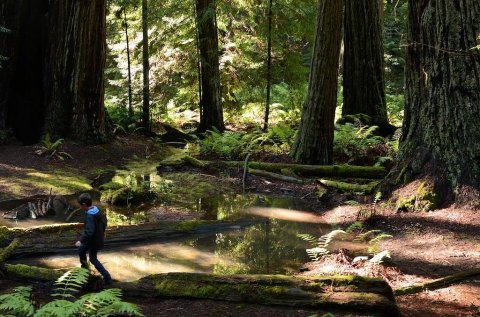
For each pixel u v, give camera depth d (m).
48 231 8.59
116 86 24.14
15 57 16.36
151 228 9.18
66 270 6.70
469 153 9.35
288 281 6.02
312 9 20.64
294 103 22.75
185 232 9.38
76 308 4.66
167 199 12.19
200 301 5.98
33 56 16.88
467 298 6.34
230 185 13.73
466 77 9.45
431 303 6.24
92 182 13.31
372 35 19.11
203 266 7.77
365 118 18.58
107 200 11.64
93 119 16.55
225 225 9.88
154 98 22.78
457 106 9.55
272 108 24.97
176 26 22.73
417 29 10.23
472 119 9.41
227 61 23.41
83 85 16.19
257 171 14.49
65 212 10.62
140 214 10.80
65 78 16.06
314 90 14.66
